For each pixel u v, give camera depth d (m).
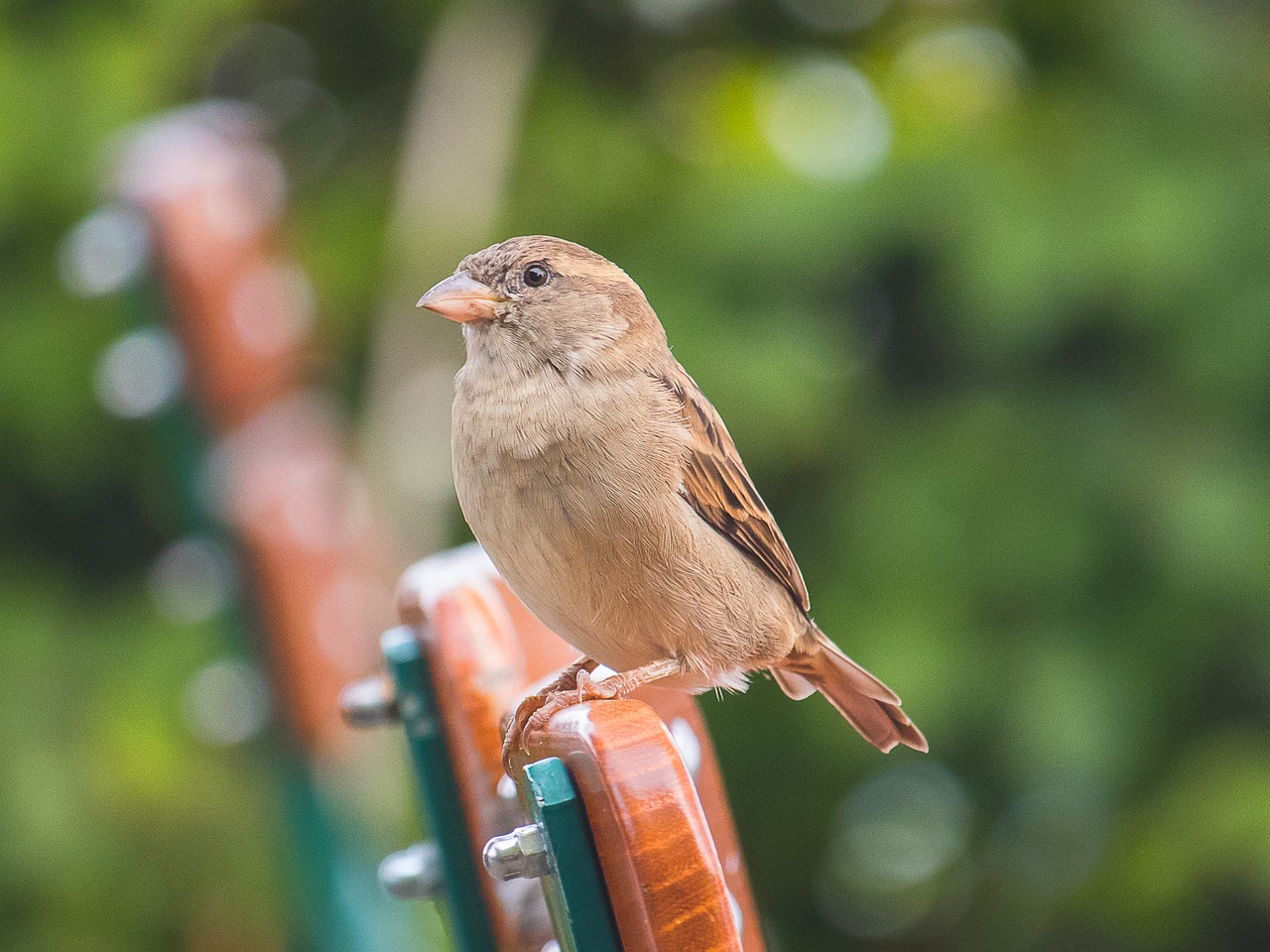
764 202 10.51
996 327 10.12
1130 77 10.62
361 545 8.37
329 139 13.09
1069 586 10.35
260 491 8.09
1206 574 10.05
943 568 10.39
